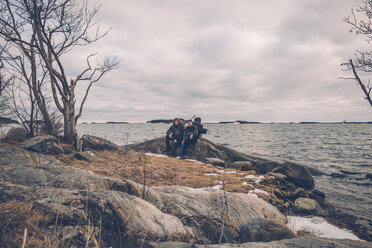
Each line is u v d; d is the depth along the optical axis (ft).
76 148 22.80
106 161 21.04
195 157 35.09
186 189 13.23
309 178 23.57
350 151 68.18
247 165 31.19
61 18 20.57
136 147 38.81
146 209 7.39
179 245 6.17
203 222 8.95
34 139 18.47
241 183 19.24
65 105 23.85
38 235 4.98
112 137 99.86
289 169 23.73
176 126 35.99
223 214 10.80
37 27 18.86
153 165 22.84
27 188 6.95
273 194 17.87
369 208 17.70
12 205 5.76
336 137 148.15
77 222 5.77
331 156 56.44
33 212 5.65
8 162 12.10
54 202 6.23
